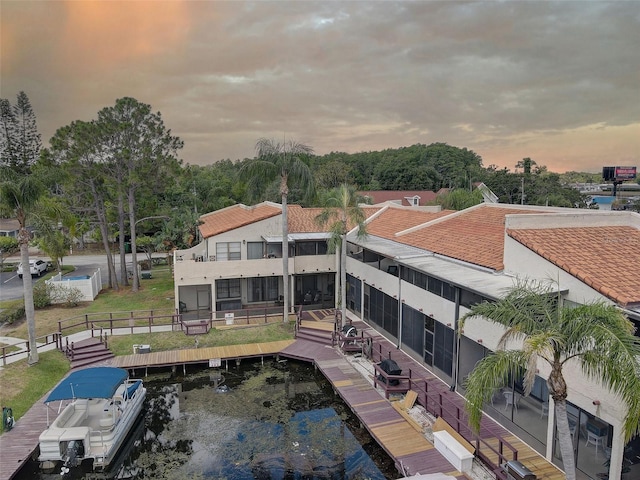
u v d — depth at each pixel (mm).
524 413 16766
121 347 26906
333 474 16188
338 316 30781
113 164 38562
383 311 29047
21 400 20516
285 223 30594
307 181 30766
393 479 15781
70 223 37594
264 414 20812
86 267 50750
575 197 82625
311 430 19281
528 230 19359
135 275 40062
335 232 28922
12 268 49469
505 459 14492
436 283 22531
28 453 16734
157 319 32031
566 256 16984
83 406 19453
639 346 9828
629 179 71938
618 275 15445
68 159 36438
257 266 33375
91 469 16844
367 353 25359
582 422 14273
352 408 19812
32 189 22922
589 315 10625
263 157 30469
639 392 9180
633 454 13227
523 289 12539
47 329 29500
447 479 12812
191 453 17812
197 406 21719
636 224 20531
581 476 14352
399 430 17828
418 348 24688
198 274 32250
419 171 106438
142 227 55719
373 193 83188
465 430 17359
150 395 23000
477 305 12828
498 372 11250
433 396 20406
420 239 28484
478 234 25672
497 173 92000
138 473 16641
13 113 63688
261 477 16109
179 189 54562
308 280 36750
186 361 25266
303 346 27500
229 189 68062
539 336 10445
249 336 28984
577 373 14188
